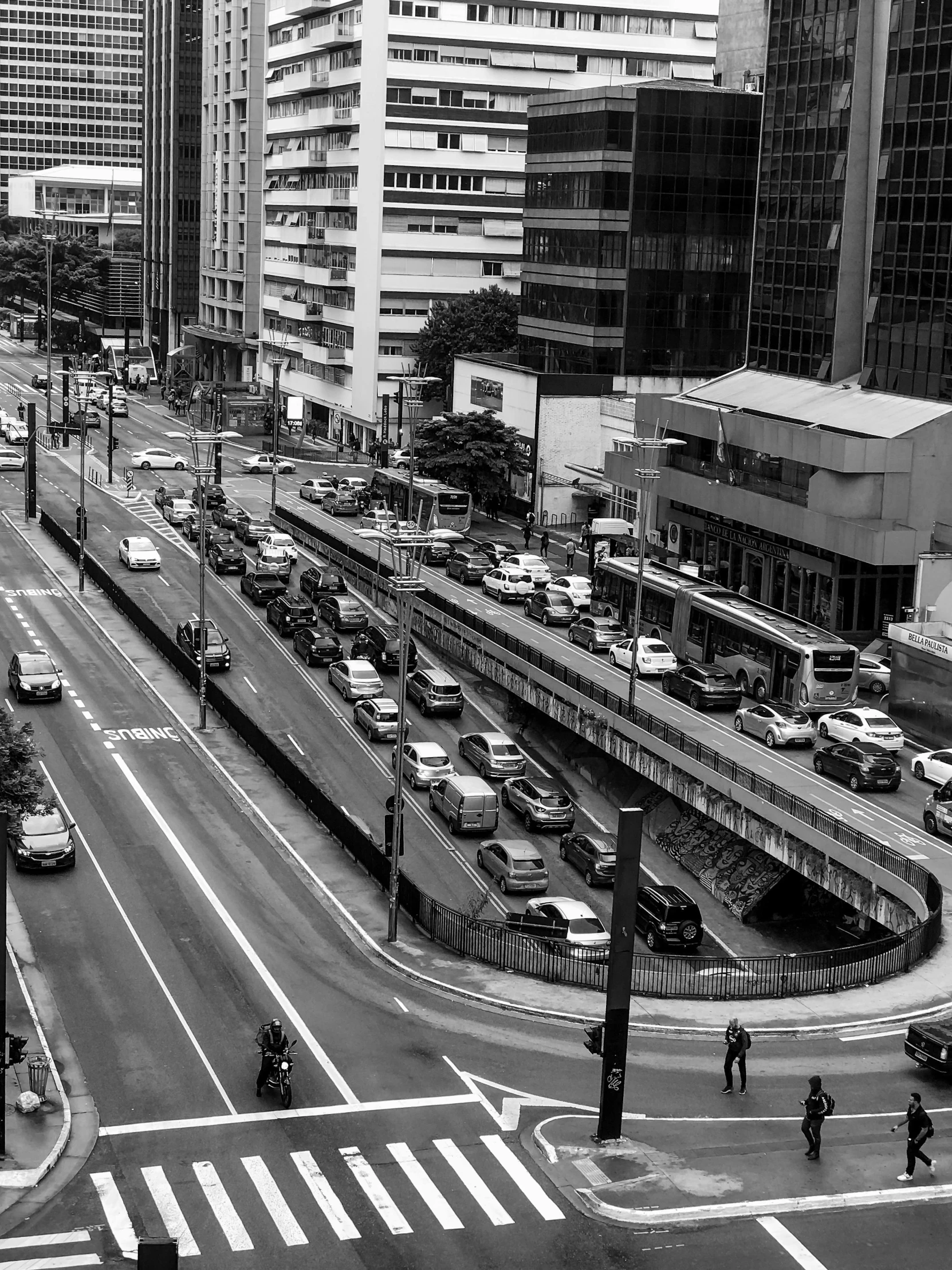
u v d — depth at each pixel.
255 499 148.75
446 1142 42.62
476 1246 37.34
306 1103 44.94
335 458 175.25
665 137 138.25
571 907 60.59
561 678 84.75
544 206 147.62
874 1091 45.91
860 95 105.69
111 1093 45.34
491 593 113.19
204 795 73.75
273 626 105.00
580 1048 49.31
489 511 141.88
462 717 89.75
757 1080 46.50
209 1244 37.34
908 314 100.75
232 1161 41.41
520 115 176.62
